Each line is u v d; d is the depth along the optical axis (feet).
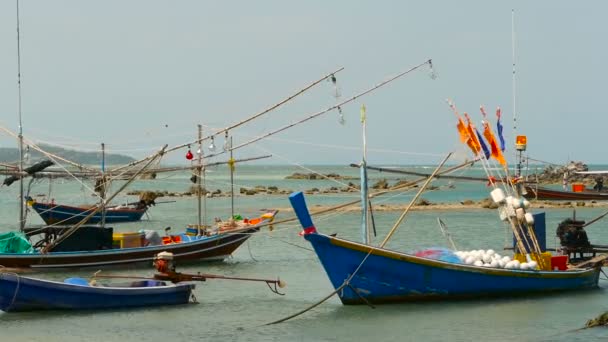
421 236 170.91
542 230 98.78
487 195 346.74
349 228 191.93
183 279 90.99
